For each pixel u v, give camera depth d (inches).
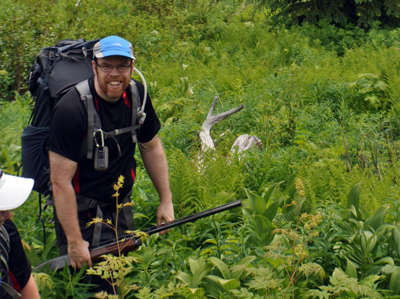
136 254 137.9
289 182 191.0
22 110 276.7
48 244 143.2
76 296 123.7
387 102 308.2
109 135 116.5
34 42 357.7
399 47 440.1
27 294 90.0
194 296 125.2
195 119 281.1
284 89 309.1
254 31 509.0
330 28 494.6
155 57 416.8
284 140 258.1
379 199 170.7
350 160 213.0
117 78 110.8
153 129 129.8
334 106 303.1
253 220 151.4
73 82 118.2
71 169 114.8
